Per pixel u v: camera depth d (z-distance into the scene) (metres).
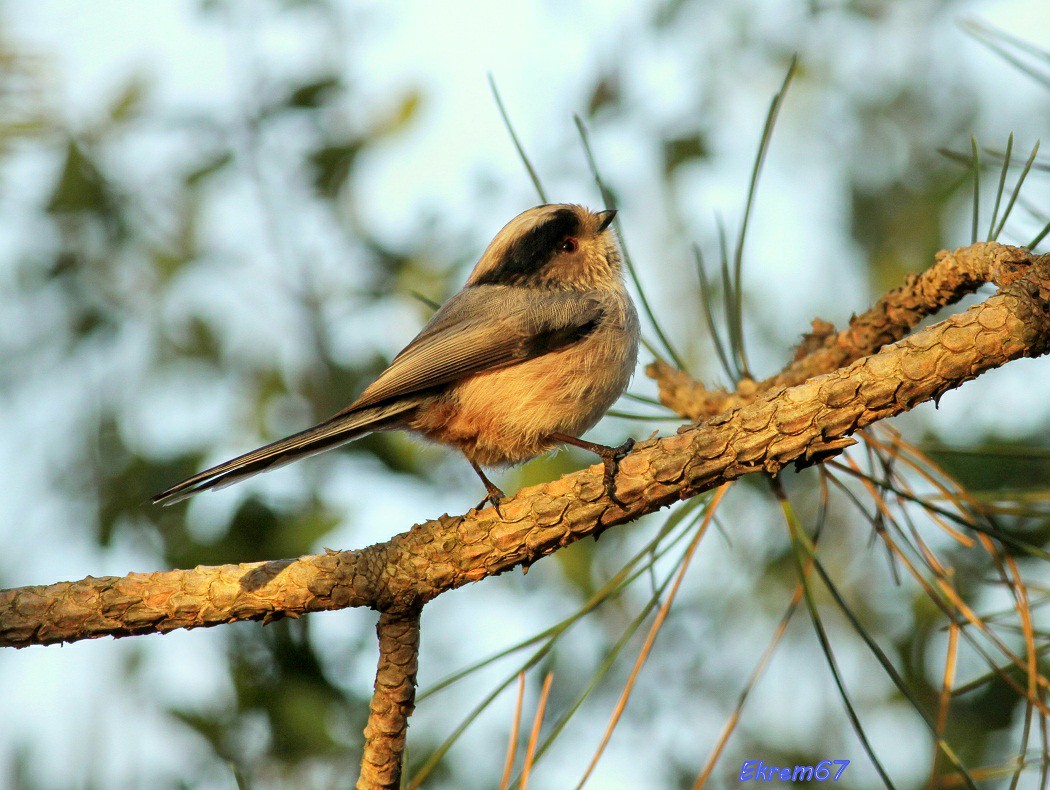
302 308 10.98
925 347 5.47
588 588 10.00
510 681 5.96
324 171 10.95
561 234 9.87
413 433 9.35
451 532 6.38
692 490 6.16
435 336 9.21
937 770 5.20
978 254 5.98
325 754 8.23
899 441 6.54
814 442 5.79
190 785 8.45
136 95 10.59
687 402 7.20
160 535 9.53
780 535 11.80
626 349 9.52
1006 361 5.39
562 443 9.30
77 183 10.33
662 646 11.21
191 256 10.78
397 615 6.40
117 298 10.81
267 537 9.10
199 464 9.91
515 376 9.10
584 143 7.62
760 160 7.16
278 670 8.48
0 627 6.34
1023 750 5.46
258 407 10.55
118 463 10.05
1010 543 5.84
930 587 6.13
